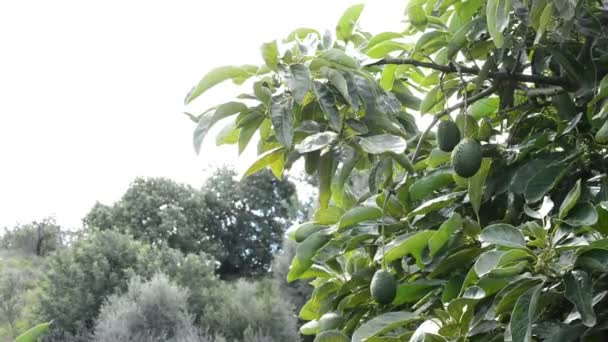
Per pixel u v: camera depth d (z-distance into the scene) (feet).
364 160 8.98
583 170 7.96
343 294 9.20
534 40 8.14
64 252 68.23
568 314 7.04
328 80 7.61
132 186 120.16
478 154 7.38
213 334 60.70
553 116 8.66
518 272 6.26
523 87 8.38
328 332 8.68
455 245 7.61
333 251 8.73
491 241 6.39
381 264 8.25
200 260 74.33
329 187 8.37
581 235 6.66
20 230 101.86
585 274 6.09
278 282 68.44
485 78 8.21
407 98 9.17
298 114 7.99
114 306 57.36
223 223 128.67
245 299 61.77
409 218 8.46
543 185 7.30
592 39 8.16
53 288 65.41
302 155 8.20
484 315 6.96
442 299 7.50
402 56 9.10
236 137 8.31
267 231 128.98
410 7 8.64
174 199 121.08
